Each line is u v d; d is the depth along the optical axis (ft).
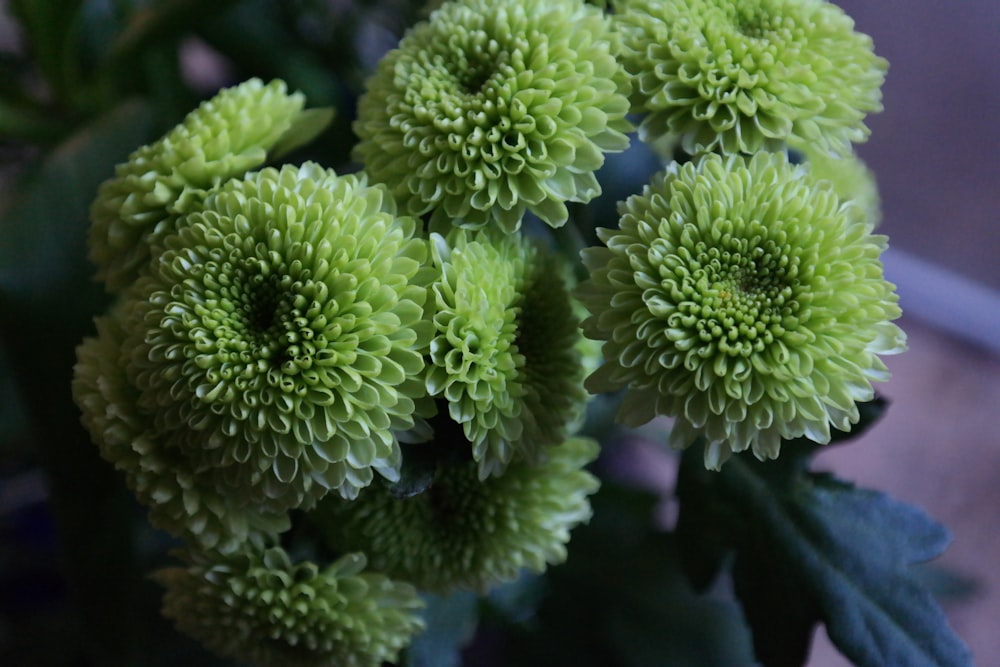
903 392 1.82
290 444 1.07
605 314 1.08
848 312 1.08
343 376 1.07
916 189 1.84
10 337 1.28
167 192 1.12
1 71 1.41
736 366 1.07
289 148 1.18
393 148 1.11
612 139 1.11
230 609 1.14
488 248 1.11
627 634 1.45
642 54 1.13
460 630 1.26
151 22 1.36
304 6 1.50
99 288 1.29
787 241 1.08
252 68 1.45
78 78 1.45
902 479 1.70
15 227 1.30
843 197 1.20
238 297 1.09
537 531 1.16
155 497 1.11
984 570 1.59
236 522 1.11
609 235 1.10
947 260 1.89
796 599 1.19
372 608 1.13
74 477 1.27
